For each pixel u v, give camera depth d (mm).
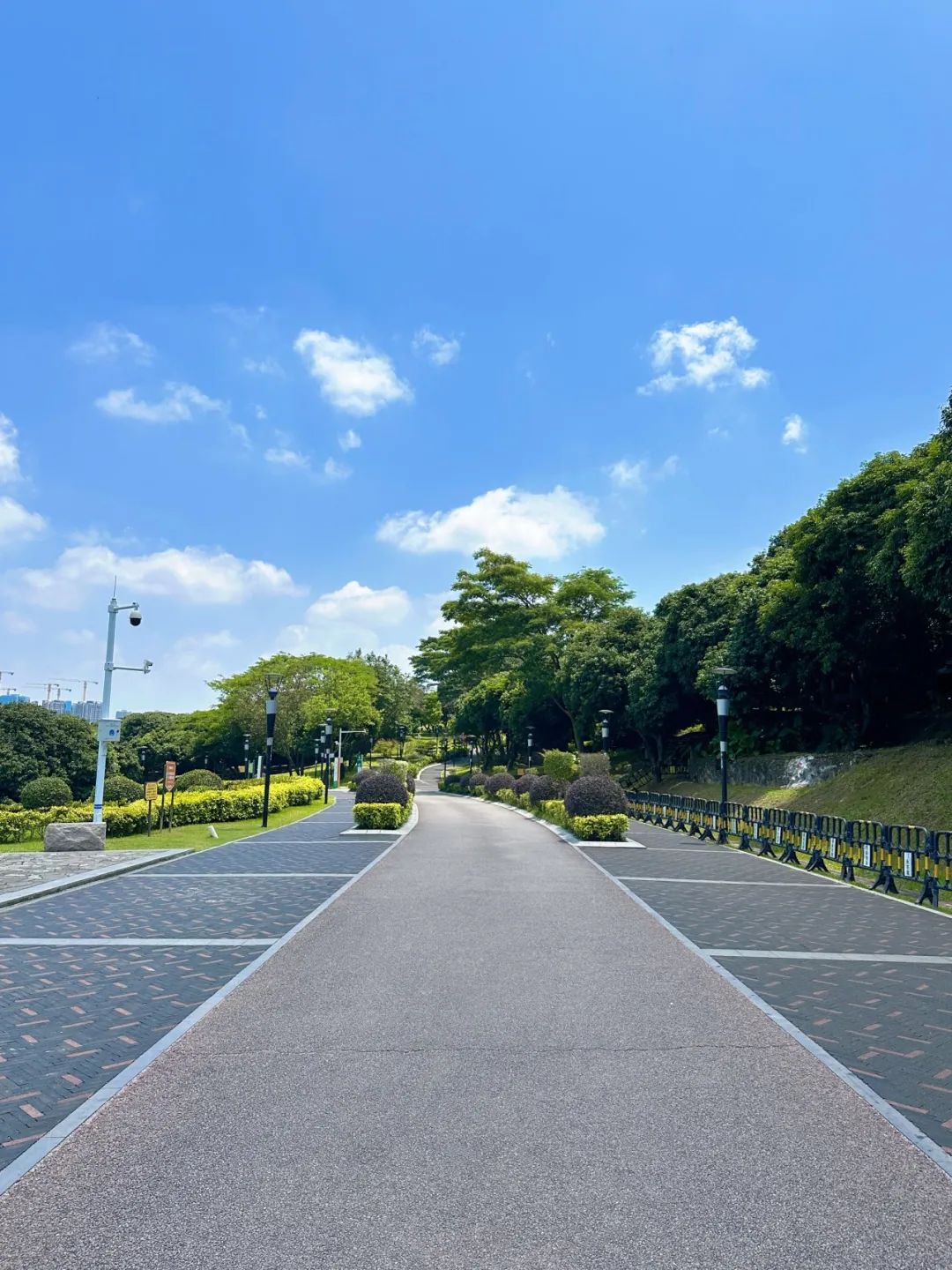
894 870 12625
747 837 18688
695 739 39500
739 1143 3930
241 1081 4699
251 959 7656
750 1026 5668
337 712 63906
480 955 7664
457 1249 3068
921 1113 4336
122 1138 4008
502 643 45594
